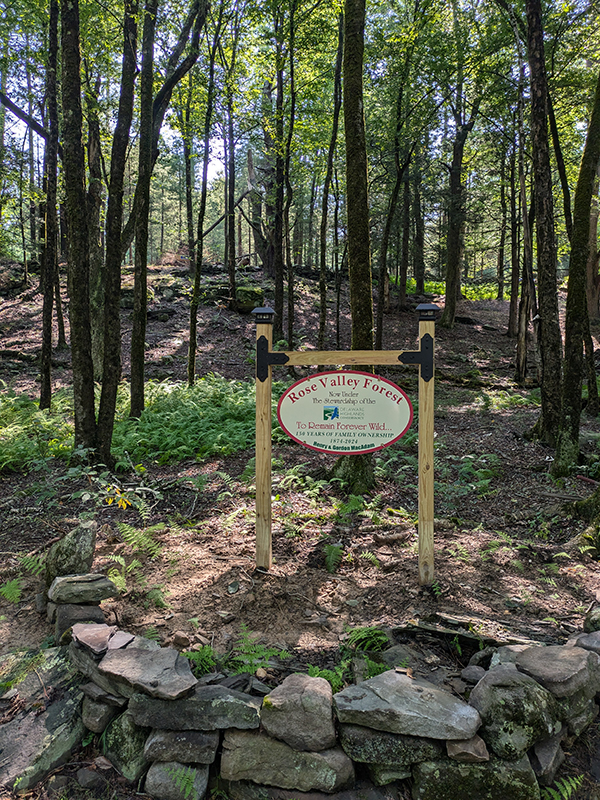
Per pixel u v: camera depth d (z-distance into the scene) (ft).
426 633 10.07
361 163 18.42
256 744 7.64
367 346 18.83
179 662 8.73
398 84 39.93
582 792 7.37
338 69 37.52
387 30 41.60
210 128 36.32
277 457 22.94
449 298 66.28
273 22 39.11
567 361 19.86
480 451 24.80
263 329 12.21
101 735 8.47
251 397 32.48
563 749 8.01
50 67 28.84
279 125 43.01
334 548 13.23
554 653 8.68
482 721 7.54
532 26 23.31
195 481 19.25
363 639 9.92
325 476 19.76
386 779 7.44
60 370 45.42
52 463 22.25
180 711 7.93
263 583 12.04
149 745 7.80
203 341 52.21
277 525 15.53
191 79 36.19
